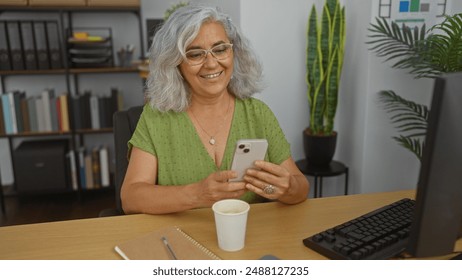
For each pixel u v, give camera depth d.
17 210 3.21
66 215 3.12
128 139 1.55
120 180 1.51
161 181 1.42
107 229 1.14
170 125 1.44
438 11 2.28
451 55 1.94
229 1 2.62
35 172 3.25
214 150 1.46
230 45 1.38
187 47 1.34
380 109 2.35
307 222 1.16
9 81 3.44
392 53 2.28
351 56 2.47
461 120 0.73
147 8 3.48
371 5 2.22
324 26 2.29
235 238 1.00
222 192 1.15
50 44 3.14
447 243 0.81
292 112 2.66
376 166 2.43
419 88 2.37
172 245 1.01
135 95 3.62
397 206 1.15
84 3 3.07
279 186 1.17
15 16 3.33
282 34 2.52
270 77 2.56
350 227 1.04
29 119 3.23
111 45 3.32
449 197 0.78
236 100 1.54
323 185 2.80
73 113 3.27
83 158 3.32
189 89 1.46
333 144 2.41
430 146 0.74
